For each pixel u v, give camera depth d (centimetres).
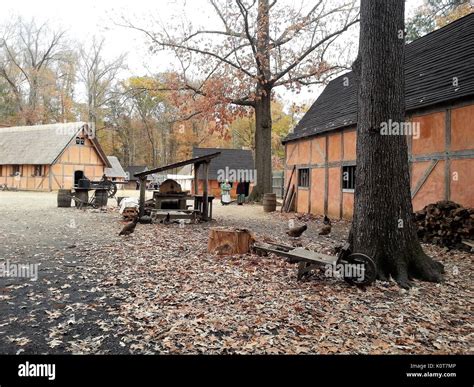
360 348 362
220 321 413
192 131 5478
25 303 457
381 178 605
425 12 2314
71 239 900
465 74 981
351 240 644
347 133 1433
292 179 1919
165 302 471
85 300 473
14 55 5194
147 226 1177
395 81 607
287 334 386
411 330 405
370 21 614
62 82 5453
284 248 694
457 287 562
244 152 3791
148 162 6206
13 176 3516
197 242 898
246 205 2272
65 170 3425
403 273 580
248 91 2433
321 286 553
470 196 900
